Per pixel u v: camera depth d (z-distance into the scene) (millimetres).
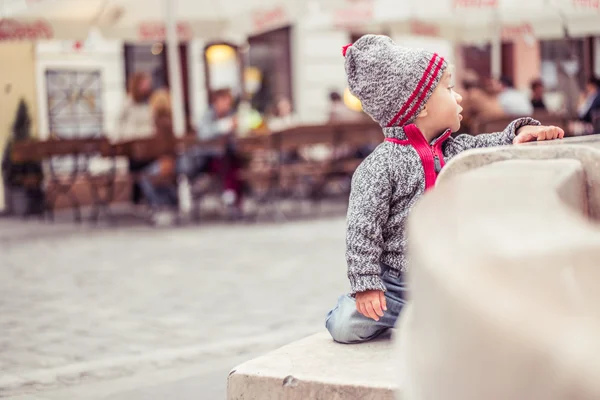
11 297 7945
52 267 9742
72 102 17891
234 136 13938
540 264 1058
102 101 18266
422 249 1126
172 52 14305
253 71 20188
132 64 18688
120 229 13414
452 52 21000
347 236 3135
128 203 17062
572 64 17734
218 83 19766
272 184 14188
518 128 3332
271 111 19453
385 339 3256
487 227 1162
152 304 7375
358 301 3096
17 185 16375
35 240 12406
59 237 12664
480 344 999
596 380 884
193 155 13828
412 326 1297
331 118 17297
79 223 14594
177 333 6234
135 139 13836
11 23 14000
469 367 1028
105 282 8578
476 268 1043
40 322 6789
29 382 4969
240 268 9148
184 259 9945
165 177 13648
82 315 7008
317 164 14828
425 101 3178
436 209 1246
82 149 14648
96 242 11883
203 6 15836
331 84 19938
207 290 7945
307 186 17562
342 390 2697
